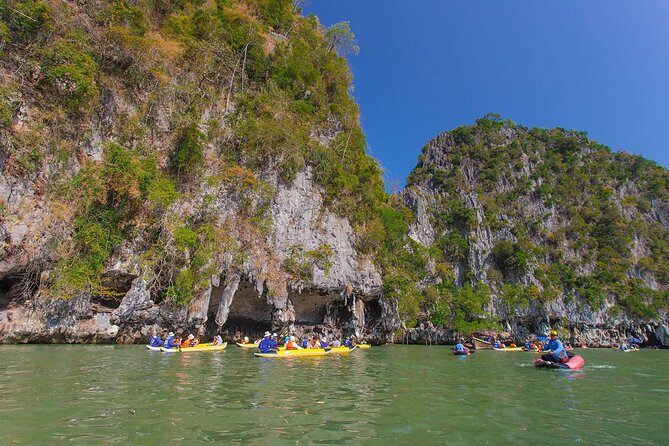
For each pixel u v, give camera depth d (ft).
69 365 45.75
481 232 214.90
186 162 92.17
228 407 27.48
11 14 74.18
